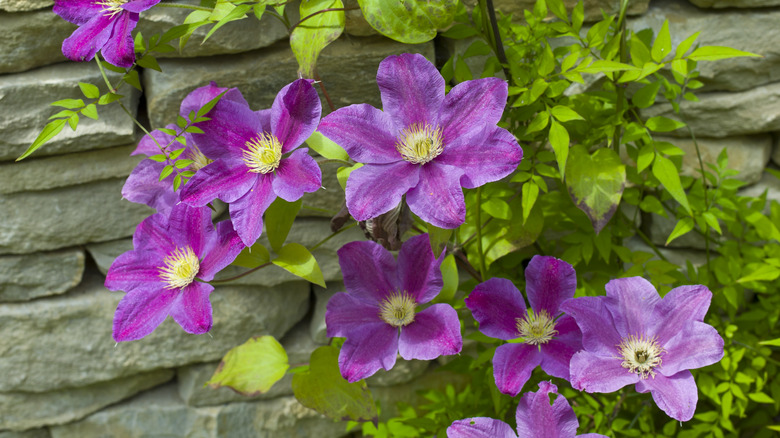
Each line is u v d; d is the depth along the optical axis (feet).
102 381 3.52
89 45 2.48
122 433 3.62
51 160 3.13
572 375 2.51
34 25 2.94
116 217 3.26
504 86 2.42
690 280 3.20
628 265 3.47
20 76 3.01
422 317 2.66
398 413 3.70
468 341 3.53
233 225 2.49
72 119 2.52
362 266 2.69
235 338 3.47
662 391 2.49
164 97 3.03
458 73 2.89
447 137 2.45
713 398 3.07
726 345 3.12
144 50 2.61
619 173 2.82
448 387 3.44
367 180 2.42
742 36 3.20
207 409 3.61
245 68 3.03
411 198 2.41
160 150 2.77
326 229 3.33
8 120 3.02
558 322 2.67
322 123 2.45
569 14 3.14
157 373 3.59
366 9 2.45
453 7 2.44
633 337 2.56
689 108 3.27
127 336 2.57
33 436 3.59
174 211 2.61
